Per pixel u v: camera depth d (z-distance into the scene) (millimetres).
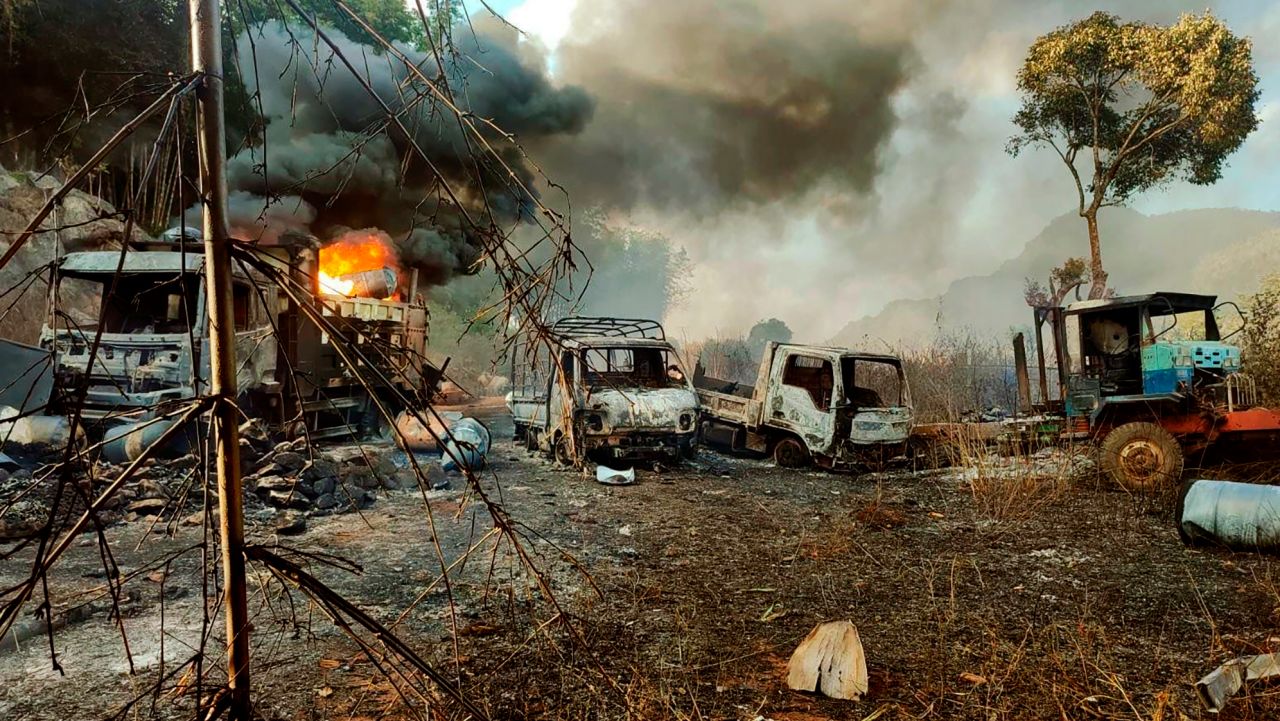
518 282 1363
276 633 3900
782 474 10016
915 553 6047
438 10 1335
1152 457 8336
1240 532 5875
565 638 3980
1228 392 8641
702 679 3602
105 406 7277
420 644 3865
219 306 1213
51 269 1148
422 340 11594
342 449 8578
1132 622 4465
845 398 10172
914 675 3705
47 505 5738
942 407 12906
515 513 7172
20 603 992
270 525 6145
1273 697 3359
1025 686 3564
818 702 3396
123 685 3303
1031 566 5699
